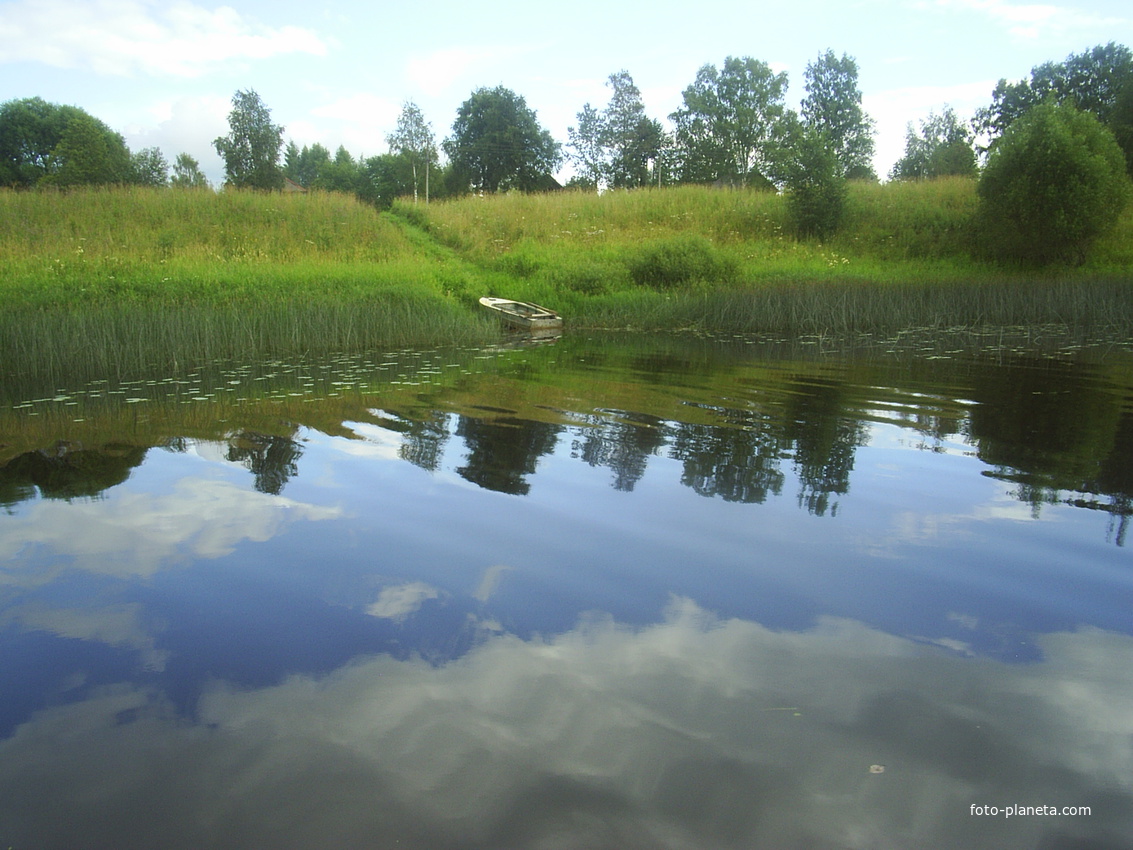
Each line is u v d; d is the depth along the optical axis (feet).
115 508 13.67
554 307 60.44
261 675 8.26
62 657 8.66
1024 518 12.87
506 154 171.32
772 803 6.27
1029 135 73.97
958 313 52.06
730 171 155.33
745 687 7.93
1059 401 23.63
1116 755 6.87
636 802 6.29
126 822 6.15
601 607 9.73
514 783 6.53
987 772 6.64
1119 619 9.37
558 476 15.47
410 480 15.21
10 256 55.88
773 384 27.50
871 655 8.55
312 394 25.68
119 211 72.54
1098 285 55.16
